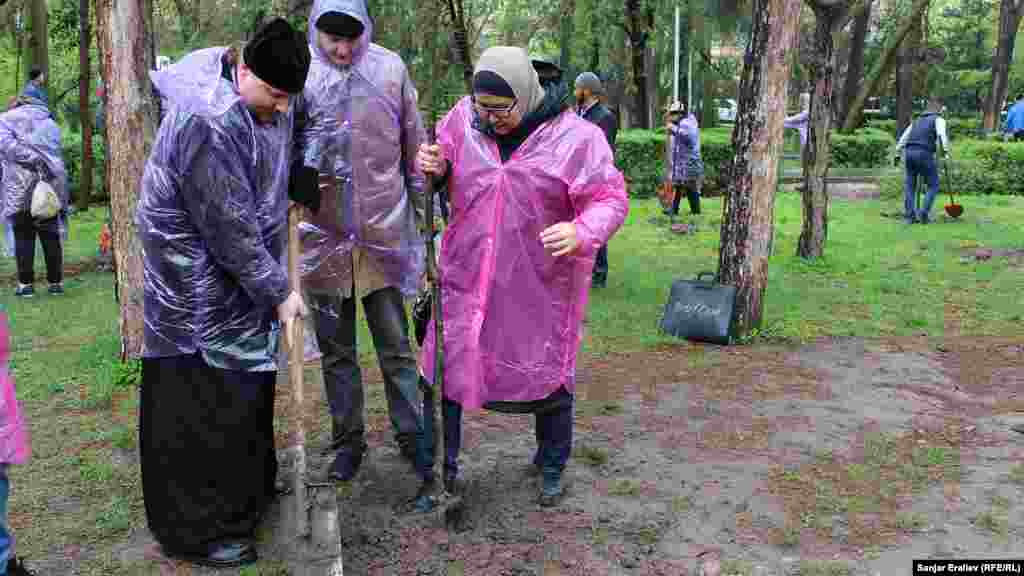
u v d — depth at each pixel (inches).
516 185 141.2
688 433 193.8
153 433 136.4
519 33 589.6
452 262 147.3
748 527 149.7
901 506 157.5
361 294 163.6
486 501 159.5
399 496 161.8
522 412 150.9
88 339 272.1
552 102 141.1
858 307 314.3
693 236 474.6
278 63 125.1
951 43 1747.0
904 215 546.9
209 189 125.6
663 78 1079.0
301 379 134.0
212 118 124.4
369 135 155.7
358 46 153.3
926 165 512.7
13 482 167.9
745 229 268.8
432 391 151.1
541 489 162.2
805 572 134.3
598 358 252.7
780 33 255.8
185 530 136.8
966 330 286.0
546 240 133.9
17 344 267.6
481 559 139.7
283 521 152.3
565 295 146.6
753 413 206.8
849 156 885.8
